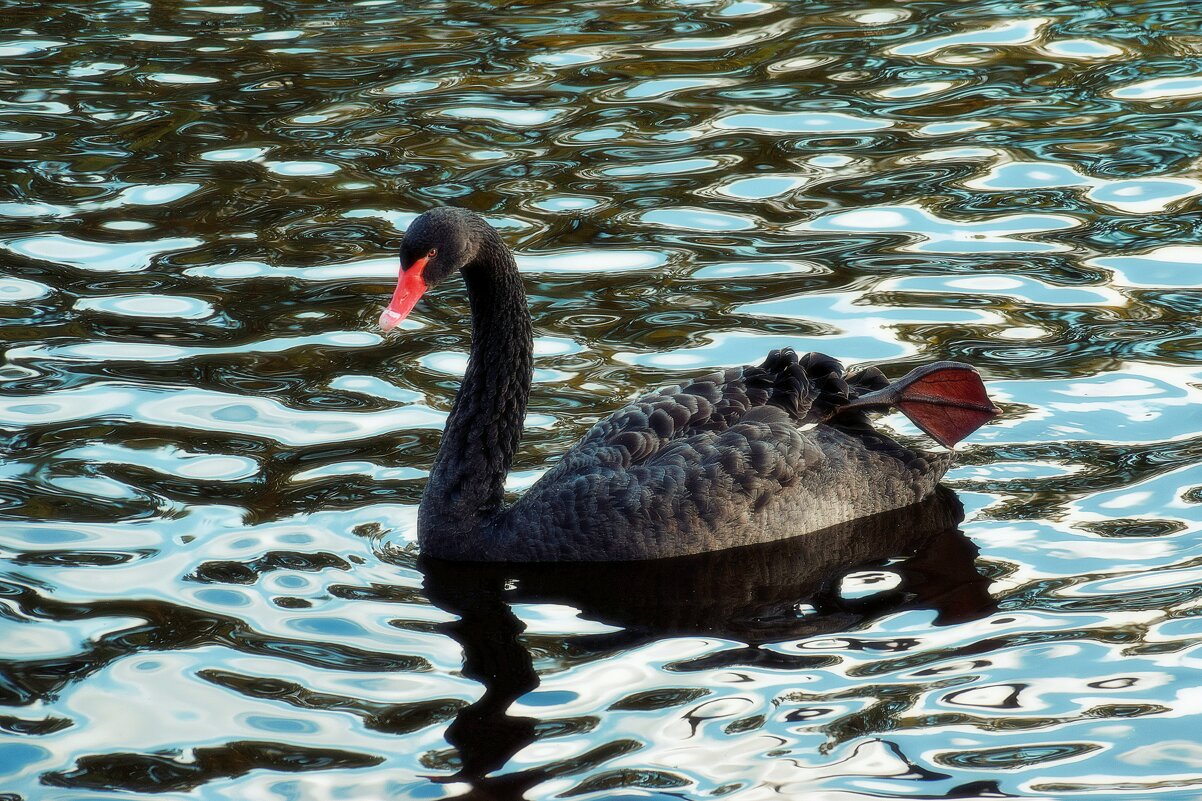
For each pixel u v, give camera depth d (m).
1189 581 10.66
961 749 8.87
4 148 19.62
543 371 14.39
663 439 12.02
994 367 14.16
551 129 20.17
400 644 10.29
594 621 10.66
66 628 10.36
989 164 18.75
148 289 16.14
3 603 10.63
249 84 21.78
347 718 9.37
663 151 19.44
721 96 21.11
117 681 9.75
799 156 19.20
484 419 11.80
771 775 8.67
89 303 15.80
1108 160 18.67
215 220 17.80
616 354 14.68
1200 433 12.82
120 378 14.21
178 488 12.32
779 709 9.35
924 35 23.05
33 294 15.96
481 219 11.90
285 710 9.46
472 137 19.94
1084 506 11.90
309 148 19.66
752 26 23.75
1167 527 11.47
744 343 14.83
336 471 12.67
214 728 9.27
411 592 11.08
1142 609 10.34
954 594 10.79
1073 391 13.68
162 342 14.98
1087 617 10.29
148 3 25.36
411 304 11.67
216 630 10.38
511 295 11.91
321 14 24.77
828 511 12.08
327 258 16.86
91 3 25.34
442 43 23.31
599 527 11.62
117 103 21.12
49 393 13.88
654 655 10.12
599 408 13.70
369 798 8.57
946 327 15.00
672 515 11.68
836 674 9.77
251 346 14.94
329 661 10.03
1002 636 10.13
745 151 19.39
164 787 8.71
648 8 24.70
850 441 12.40
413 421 13.52
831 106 20.64
